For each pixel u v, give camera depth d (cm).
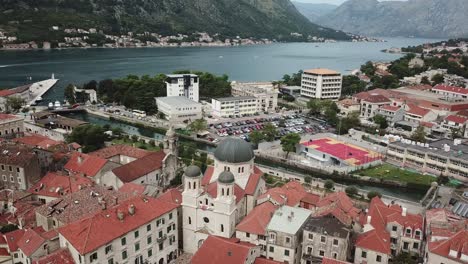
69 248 9669
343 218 11275
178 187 15162
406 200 16562
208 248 10106
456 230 10619
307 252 10762
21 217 12175
